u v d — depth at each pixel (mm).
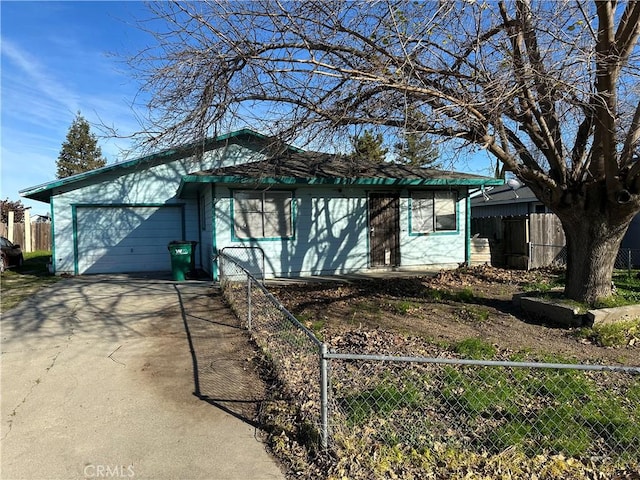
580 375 4781
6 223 24609
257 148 15203
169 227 15297
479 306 8430
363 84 6668
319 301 8930
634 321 6816
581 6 5699
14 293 10070
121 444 3523
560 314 7137
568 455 3367
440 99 6500
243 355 5609
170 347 5953
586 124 7508
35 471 3152
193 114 7160
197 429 3766
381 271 13664
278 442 3508
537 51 6383
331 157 13953
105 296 9578
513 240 14633
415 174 13594
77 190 14438
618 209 7152
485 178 13742
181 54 6723
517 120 7273
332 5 6270
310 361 5168
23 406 4191
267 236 12391
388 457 3281
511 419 3830
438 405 4051
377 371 4801
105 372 5062
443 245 14430
